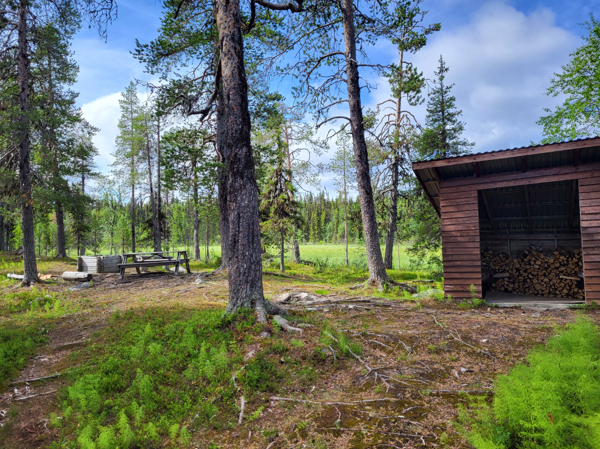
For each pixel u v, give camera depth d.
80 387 4.00
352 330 5.80
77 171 22.41
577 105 19.83
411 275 19.97
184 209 46.19
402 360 4.58
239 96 6.59
